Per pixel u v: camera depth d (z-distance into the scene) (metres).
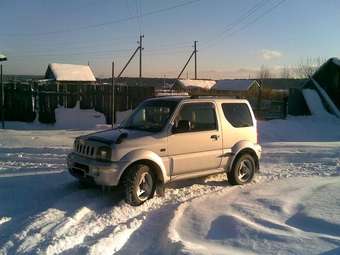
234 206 6.39
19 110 19.77
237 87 46.91
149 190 6.94
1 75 17.64
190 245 4.78
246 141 8.29
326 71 30.14
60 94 19.27
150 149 6.94
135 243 5.22
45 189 7.68
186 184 8.20
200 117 7.71
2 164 9.94
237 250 4.73
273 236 4.99
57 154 11.20
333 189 7.15
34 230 5.39
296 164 10.44
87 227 5.60
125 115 19.31
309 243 4.74
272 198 6.70
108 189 6.91
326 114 26.95
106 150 6.64
